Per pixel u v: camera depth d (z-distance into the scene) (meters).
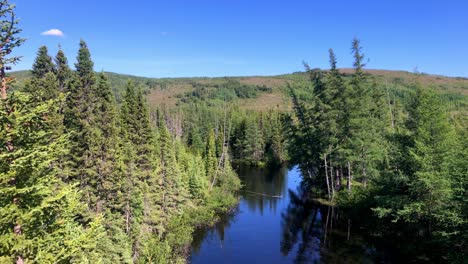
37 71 42.94
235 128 122.44
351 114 50.28
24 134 12.17
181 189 48.72
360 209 44.72
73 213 14.67
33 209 11.77
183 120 138.25
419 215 31.34
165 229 42.44
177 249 38.38
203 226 47.72
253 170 97.62
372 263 32.38
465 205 26.03
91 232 13.63
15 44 11.93
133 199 34.88
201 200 55.22
